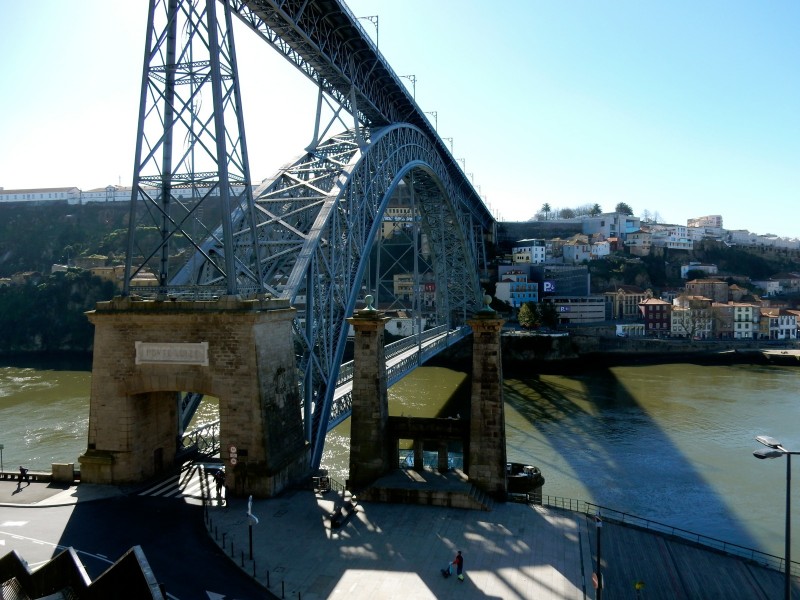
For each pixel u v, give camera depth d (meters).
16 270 171.88
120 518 27.44
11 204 189.12
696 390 82.19
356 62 50.69
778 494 43.25
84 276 145.62
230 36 33.59
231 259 31.16
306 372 36.19
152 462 33.62
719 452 52.94
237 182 33.72
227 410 30.14
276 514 28.17
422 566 24.12
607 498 42.47
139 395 32.50
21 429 59.06
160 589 13.88
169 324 30.98
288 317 33.31
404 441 56.56
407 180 77.00
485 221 139.38
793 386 84.81
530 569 24.25
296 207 46.06
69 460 48.62
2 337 139.38
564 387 85.50
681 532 36.88
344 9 43.34
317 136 49.78
